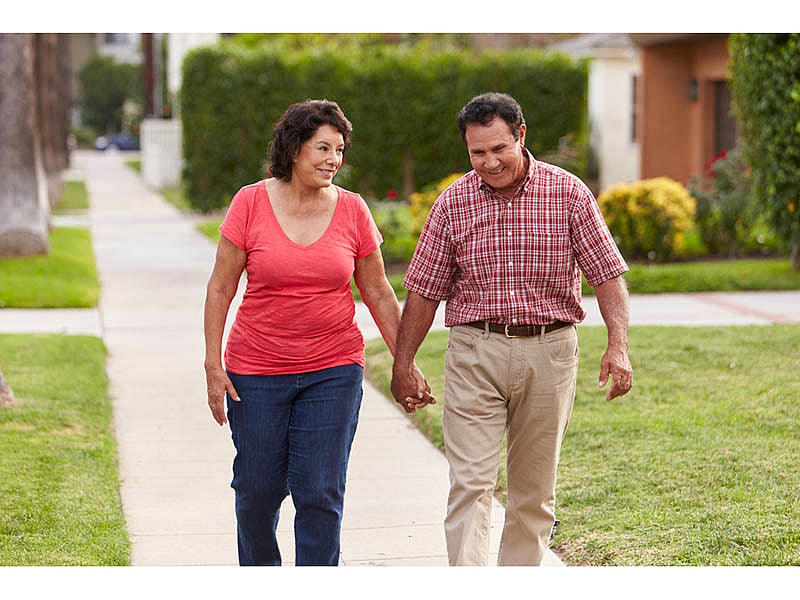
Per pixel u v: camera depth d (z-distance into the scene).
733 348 9.38
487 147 4.12
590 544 5.15
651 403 7.67
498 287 4.29
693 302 12.55
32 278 14.02
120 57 97.75
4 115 15.71
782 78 13.00
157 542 5.40
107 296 13.56
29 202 15.88
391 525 5.66
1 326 11.35
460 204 4.33
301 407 4.29
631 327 10.59
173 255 17.72
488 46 36.94
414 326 4.50
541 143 24.73
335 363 4.29
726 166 16.12
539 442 4.41
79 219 24.02
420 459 6.88
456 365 4.39
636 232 15.51
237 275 4.30
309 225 4.23
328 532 4.34
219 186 24.00
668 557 4.88
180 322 11.84
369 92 24.14
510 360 4.30
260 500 4.38
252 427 4.28
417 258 4.45
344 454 4.34
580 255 4.30
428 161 24.70
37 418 7.45
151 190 34.78
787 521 5.21
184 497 6.14
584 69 24.67
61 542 5.22
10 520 5.47
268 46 24.06
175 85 38.34
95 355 9.74
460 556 4.23
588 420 7.23
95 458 6.67
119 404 8.30
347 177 20.66
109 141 76.81
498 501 5.99
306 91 23.89
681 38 21.34
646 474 6.09
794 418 7.13
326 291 4.23
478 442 4.34
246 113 23.75
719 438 6.73
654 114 22.86
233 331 4.32
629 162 27.58
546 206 4.25
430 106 24.36
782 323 10.84
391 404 8.31
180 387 8.87
